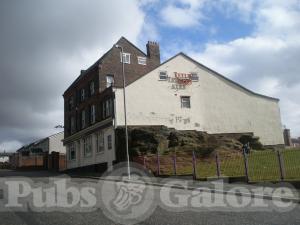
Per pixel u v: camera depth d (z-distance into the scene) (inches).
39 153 2859.3
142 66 1844.2
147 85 1583.4
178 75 1652.3
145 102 1565.0
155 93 1592.0
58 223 421.1
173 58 1660.9
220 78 1728.6
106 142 1573.6
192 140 1466.5
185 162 1125.1
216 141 1491.1
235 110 1721.2
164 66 1633.9
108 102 1593.3
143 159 1186.6
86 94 1868.8
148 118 1555.1
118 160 1439.5
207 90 1696.6
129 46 1831.9
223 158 1007.0
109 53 1765.5
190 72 1681.8
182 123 1617.9
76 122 2011.6
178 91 1636.3
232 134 1686.8
